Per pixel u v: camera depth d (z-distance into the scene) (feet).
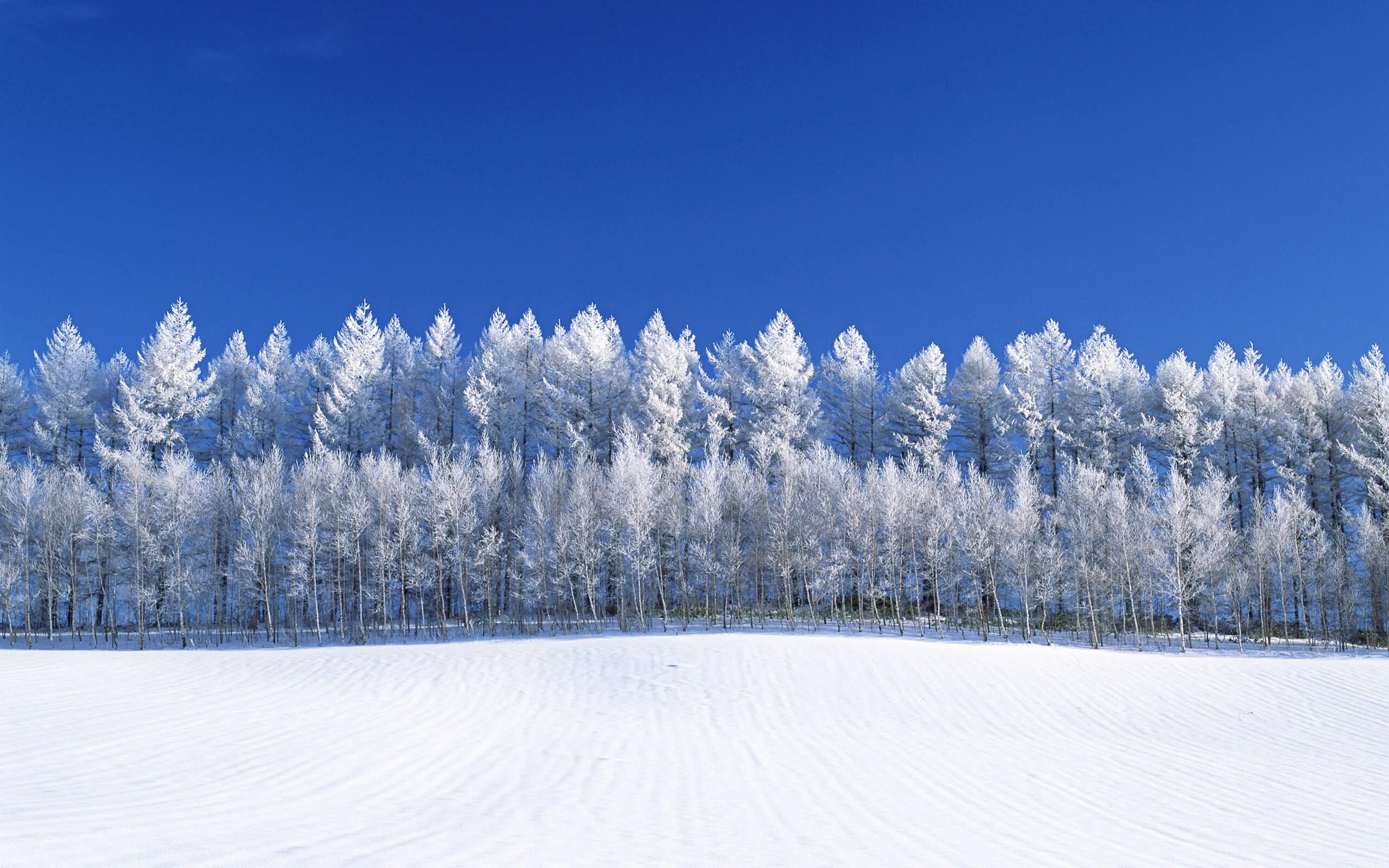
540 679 58.75
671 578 133.18
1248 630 123.85
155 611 125.39
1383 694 59.31
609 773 33.71
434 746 37.45
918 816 28.25
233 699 47.37
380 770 31.86
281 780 29.01
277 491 126.93
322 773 30.71
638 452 128.67
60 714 40.57
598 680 59.06
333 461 129.08
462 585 118.73
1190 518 109.40
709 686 57.52
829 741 42.88
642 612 122.11
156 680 54.34
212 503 125.39
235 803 25.08
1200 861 23.89
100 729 37.22
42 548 117.19
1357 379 136.26
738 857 22.11
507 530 128.88
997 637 110.73
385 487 124.98
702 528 116.98
